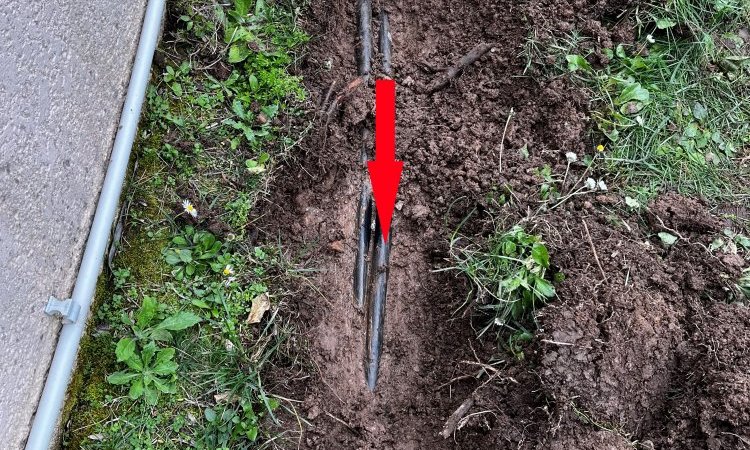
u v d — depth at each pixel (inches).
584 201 28.9
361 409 28.0
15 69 20.8
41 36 21.9
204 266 27.4
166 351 25.5
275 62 30.4
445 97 32.8
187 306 26.6
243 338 26.9
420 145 31.8
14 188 21.2
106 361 25.4
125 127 27.1
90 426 24.6
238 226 28.1
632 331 25.5
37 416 23.2
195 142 28.6
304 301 28.7
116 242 26.7
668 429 24.8
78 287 24.9
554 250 27.4
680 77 31.7
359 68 33.2
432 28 34.6
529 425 25.6
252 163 29.0
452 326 28.7
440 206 30.4
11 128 20.9
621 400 24.9
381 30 34.2
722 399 24.1
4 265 21.0
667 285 26.8
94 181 25.8
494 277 27.3
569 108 30.1
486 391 26.5
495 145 30.6
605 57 31.2
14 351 21.8
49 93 22.6
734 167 30.5
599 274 26.8
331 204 31.0
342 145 31.5
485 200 29.2
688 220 28.4
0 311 21.0
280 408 26.8
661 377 25.3
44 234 22.9
